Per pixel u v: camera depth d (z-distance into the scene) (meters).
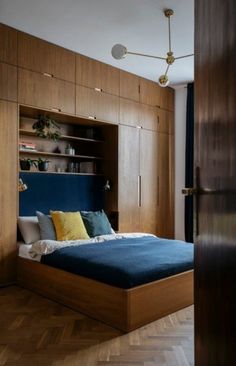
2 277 3.63
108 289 2.62
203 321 1.21
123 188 5.05
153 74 5.24
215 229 1.06
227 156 0.92
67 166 4.84
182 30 3.73
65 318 2.74
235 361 0.85
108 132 5.10
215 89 1.05
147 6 3.23
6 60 3.67
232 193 0.88
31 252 3.49
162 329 2.55
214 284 1.06
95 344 2.29
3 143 3.65
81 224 4.04
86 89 4.52
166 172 5.79
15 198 3.77
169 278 2.84
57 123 4.70
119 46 3.21
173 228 5.90
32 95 3.91
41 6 3.23
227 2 0.93
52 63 4.12
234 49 0.87
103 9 3.28
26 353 2.16
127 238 4.07
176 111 5.92
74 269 2.94
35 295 3.34
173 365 2.03
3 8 3.26
